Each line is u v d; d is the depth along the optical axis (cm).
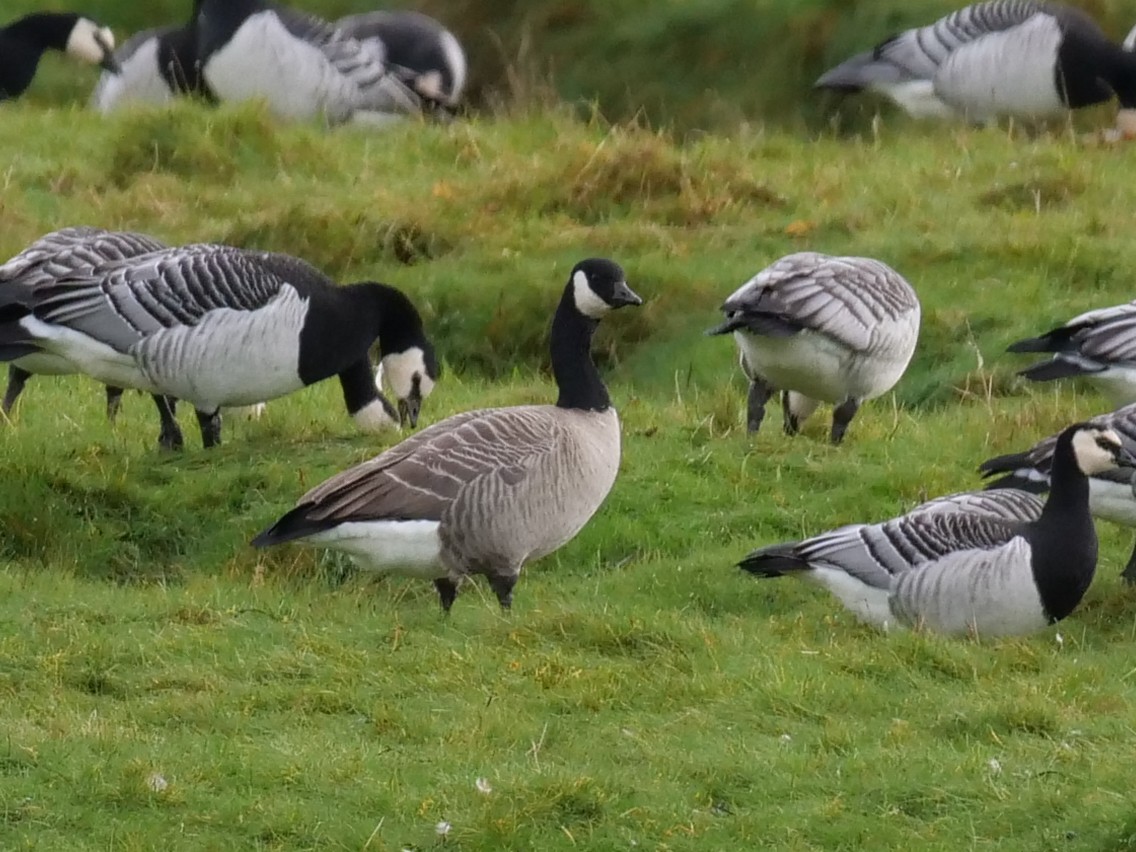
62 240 1636
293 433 1644
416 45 2977
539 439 1247
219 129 2428
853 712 1116
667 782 999
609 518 1469
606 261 1319
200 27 2747
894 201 2275
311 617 1255
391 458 1222
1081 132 2859
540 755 1033
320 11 3384
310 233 2131
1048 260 2075
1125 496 1341
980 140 2558
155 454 1565
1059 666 1195
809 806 977
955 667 1181
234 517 1453
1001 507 1316
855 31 2956
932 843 936
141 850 907
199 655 1163
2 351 1491
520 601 1320
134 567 1407
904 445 1644
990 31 2741
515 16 3156
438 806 958
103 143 2461
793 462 1565
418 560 1225
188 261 1518
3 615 1211
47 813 941
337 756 1012
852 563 1273
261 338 1523
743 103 2912
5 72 2892
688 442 1628
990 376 1836
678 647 1207
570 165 2300
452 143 2494
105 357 1509
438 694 1120
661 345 1984
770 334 1515
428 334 2014
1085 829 940
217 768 991
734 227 2200
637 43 2997
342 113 2777
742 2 3002
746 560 1316
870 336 1552
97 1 3409
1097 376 1537
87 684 1116
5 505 1423
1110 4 3103
